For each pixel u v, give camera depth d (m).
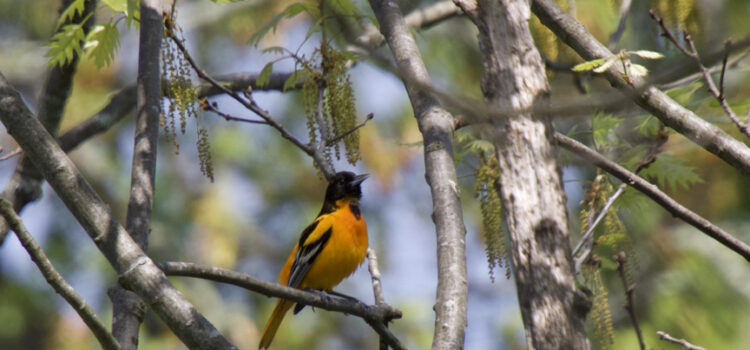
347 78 8.95
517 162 5.96
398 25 8.53
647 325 15.41
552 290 5.75
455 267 6.68
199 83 12.40
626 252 8.73
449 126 7.80
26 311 18.98
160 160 19.66
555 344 5.67
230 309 19.14
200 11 18.52
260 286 6.65
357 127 8.88
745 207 15.80
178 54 8.44
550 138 6.00
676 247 15.70
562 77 11.79
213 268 6.48
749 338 15.17
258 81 9.88
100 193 19.53
